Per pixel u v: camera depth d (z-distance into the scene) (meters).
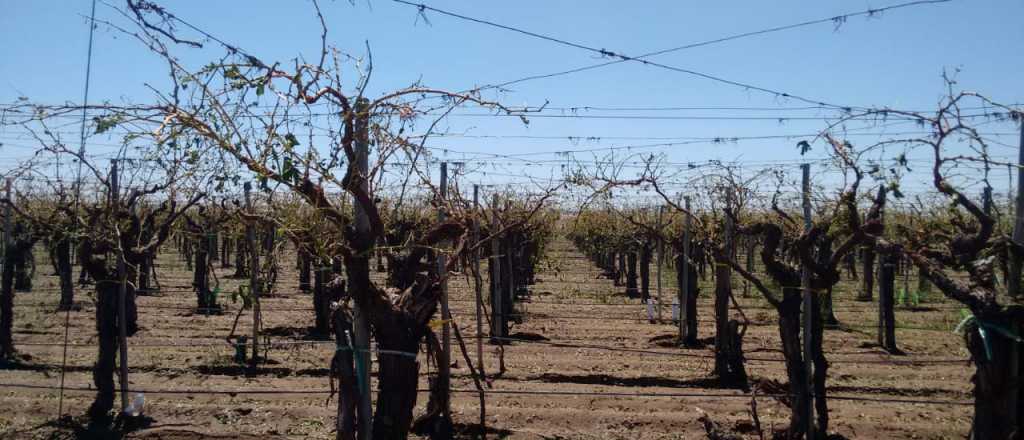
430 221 11.27
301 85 4.62
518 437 7.97
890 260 13.09
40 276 24.41
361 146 5.09
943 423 8.65
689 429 8.36
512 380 10.41
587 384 10.37
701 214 12.05
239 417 8.58
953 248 5.91
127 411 8.22
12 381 10.20
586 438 8.05
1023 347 5.54
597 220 22.62
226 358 11.44
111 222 8.27
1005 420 5.46
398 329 5.53
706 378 10.35
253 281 10.91
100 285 8.38
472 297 20.23
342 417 5.53
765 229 7.47
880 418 8.80
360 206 5.29
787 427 7.84
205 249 16.94
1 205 11.38
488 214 12.19
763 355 12.35
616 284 25.73
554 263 22.12
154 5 4.38
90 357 11.72
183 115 4.45
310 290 21.11
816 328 7.30
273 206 5.49
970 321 5.54
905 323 16.39
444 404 7.68
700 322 16.33
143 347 12.30
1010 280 5.66
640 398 9.45
